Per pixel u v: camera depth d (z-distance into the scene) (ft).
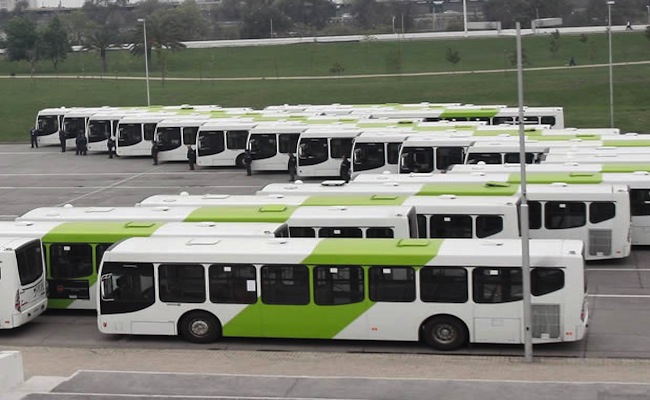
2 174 229.25
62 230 106.73
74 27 628.28
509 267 88.02
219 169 225.15
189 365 87.71
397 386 75.41
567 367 83.41
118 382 78.79
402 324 90.74
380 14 652.07
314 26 641.81
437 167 171.01
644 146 165.78
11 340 98.63
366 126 204.23
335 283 91.76
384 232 109.40
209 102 373.20
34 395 75.61
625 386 73.26
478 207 116.06
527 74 387.96
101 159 250.37
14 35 485.97
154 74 456.04
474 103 344.08
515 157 164.66
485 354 88.89
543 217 124.47
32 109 366.84
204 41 528.22
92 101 382.22
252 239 98.27
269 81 415.64
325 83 399.85
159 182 207.82
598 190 123.65
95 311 109.09
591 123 288.30
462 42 465.06
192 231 104.53
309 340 95.96
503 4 473.26
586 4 549.95
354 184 133.18
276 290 93.09
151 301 95.66
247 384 77.20
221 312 94.43
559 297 87.20
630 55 416.87
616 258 125.29
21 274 98.94
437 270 89.51
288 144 210.38
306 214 112.06
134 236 104.68
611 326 96.37
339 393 74.33
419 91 366.02
